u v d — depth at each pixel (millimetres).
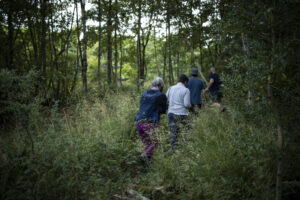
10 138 2473
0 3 6488
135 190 2754
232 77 2150
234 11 1899
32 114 2299
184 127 3543
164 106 3547
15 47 7906
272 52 1701
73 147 2568
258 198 2068
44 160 2197
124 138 4164
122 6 11422
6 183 1975
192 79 5133
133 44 15828
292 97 1806
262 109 2035
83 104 4902
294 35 1703
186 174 2660
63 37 10414
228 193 2219
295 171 2100
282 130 1893
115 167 2930
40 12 8250
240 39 2176
